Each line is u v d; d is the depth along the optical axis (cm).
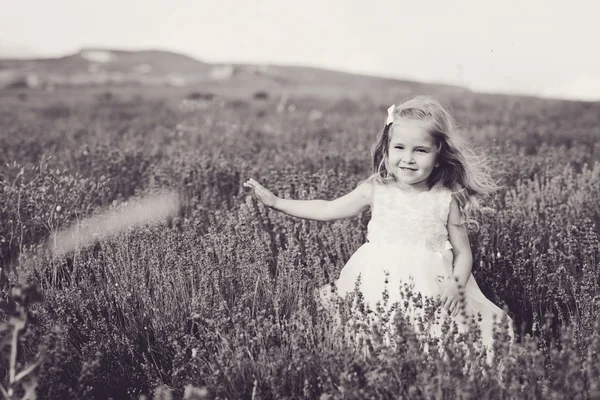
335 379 267
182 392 290
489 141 963
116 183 655
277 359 288
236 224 457
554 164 745
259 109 1986
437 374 255
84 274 386
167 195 577
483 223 449
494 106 1984
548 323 275
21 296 227
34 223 450
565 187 627
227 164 677
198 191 625
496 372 262
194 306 334
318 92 3497
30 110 1861
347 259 427
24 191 480
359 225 448
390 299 353
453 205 375
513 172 680
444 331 284
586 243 405
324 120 1603
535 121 1466
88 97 2605
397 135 359
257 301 350
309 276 389
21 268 392
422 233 364
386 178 382
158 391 246
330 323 306
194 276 375
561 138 1084
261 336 292
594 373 246
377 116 1720
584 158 833
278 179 611
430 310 299
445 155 370
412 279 336
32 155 852
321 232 435
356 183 591
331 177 595
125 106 2036
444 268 363
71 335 342
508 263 401
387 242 370
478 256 425
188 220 452
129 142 899
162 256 405
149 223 446
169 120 1466
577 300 342
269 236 436
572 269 392
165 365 328
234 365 285
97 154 763
